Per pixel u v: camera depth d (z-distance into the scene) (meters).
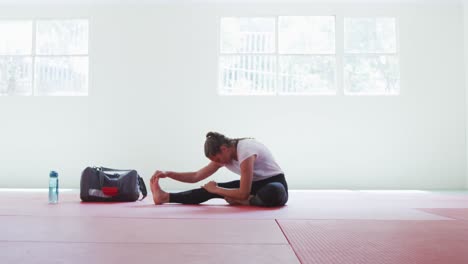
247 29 6.86
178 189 6.52
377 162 6.64
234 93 6.83
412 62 6.75
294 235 1.82
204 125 6.75
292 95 6.71
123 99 6.82
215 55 6.82
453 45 6.74
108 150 6.77
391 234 1.86
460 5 6.76
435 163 6.62
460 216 2.60
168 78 6.82
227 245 1.59
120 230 1.95
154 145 6.75
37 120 6.85
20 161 6.80
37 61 7.00
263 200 3.11
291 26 6.84
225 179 6.64
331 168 6.63
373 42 6.83
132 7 6.89
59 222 2.22
